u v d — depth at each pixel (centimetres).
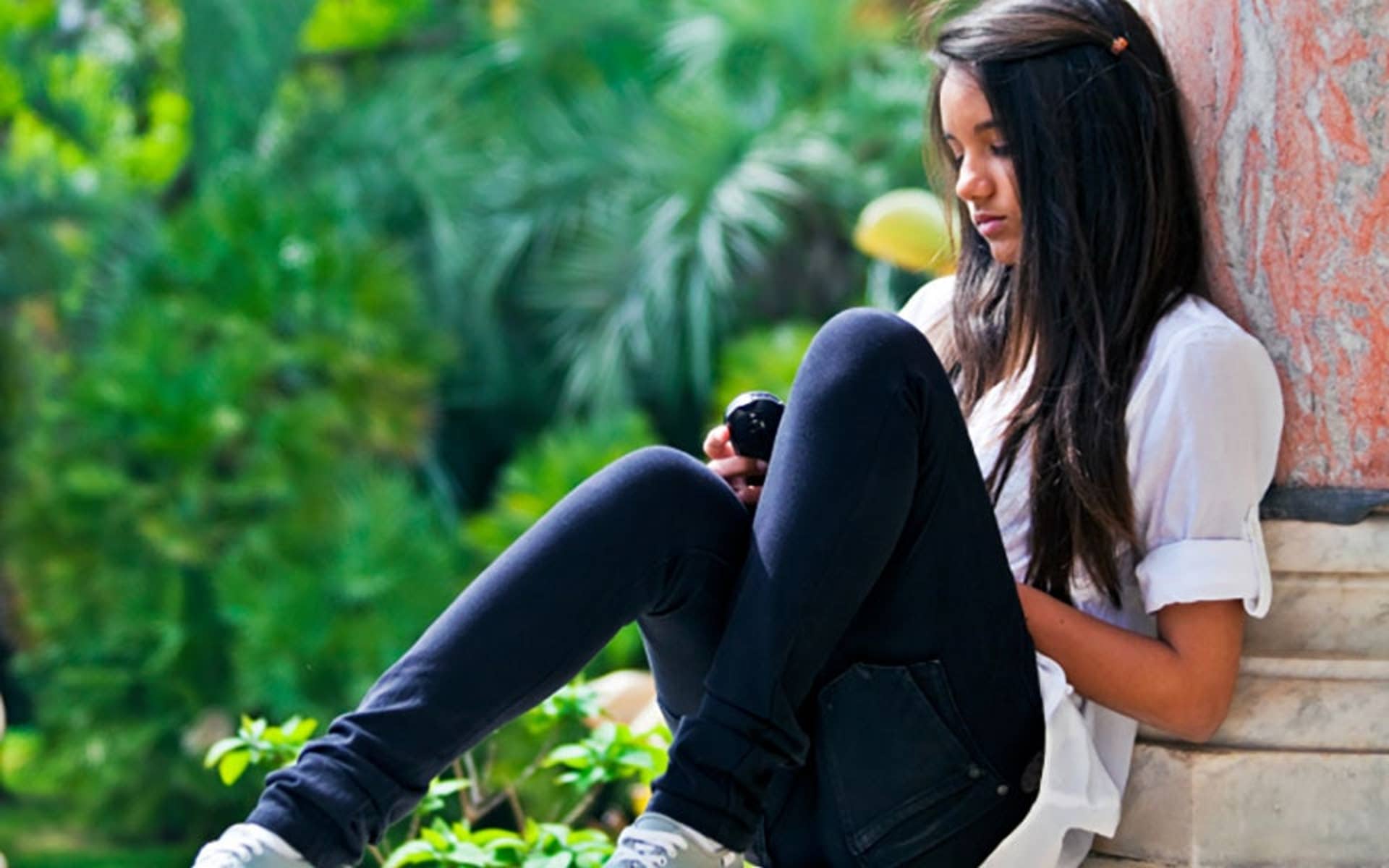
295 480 1342
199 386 1359
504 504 1252
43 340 1577
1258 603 310
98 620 1326
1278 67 323
